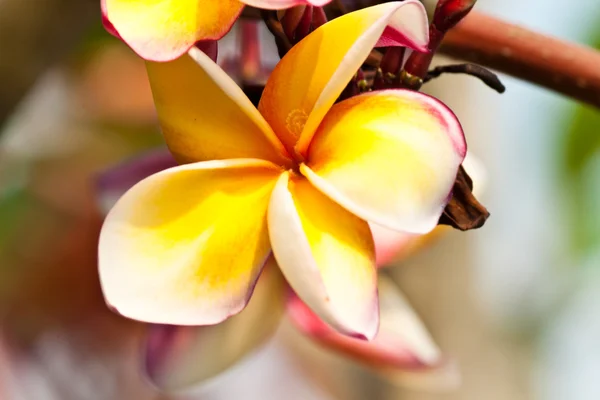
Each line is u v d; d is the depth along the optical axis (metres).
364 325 0.30
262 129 0.31
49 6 0.41
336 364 1.04
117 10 0.30
